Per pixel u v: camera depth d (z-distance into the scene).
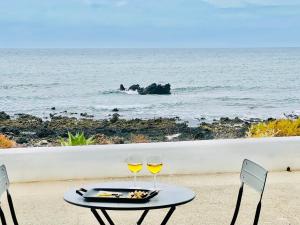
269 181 8.48
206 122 37.25
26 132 31.50
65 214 6.97
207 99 54.59
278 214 6.95
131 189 4.57
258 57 152.00
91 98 55.75
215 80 73.19
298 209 7.15
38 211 7.09
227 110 47.12
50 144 27.66
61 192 7.88
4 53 185.38
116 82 73.06
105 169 8.59
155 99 54.56
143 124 33.53
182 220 6.72
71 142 10.75
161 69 93.94
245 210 7.11
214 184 8.27
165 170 8.77
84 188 4.62
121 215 6.97
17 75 79.56
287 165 9.12
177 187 4.71
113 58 146.75
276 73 85.00
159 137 29.50
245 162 4.97
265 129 11.91
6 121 35.38
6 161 8.39
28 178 8.45
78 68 94.69
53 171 8.49
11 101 53.34
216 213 6.98
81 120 36.09
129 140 27.66
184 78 77.50
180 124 33.69
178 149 8.77
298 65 105.75
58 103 51.72
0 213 4.66
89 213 7.02
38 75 80.12
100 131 31.78
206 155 8.87
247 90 62.41
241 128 32.25
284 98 55.78
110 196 4.36
